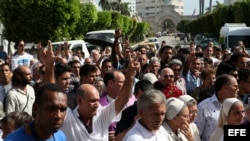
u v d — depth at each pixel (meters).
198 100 8.05
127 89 5.70
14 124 5.18
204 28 73.44
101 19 47.50
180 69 9.70
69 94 6.39
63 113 3.65
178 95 6.71
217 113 6.51
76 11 28.80
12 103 7.31
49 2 27.36
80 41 21.94
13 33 27.64
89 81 7.63
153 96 4.51
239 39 30.23
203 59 13.31
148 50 19.50
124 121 6.06
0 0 27.48
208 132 6.52
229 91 6.46
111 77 6.65
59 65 6.66
